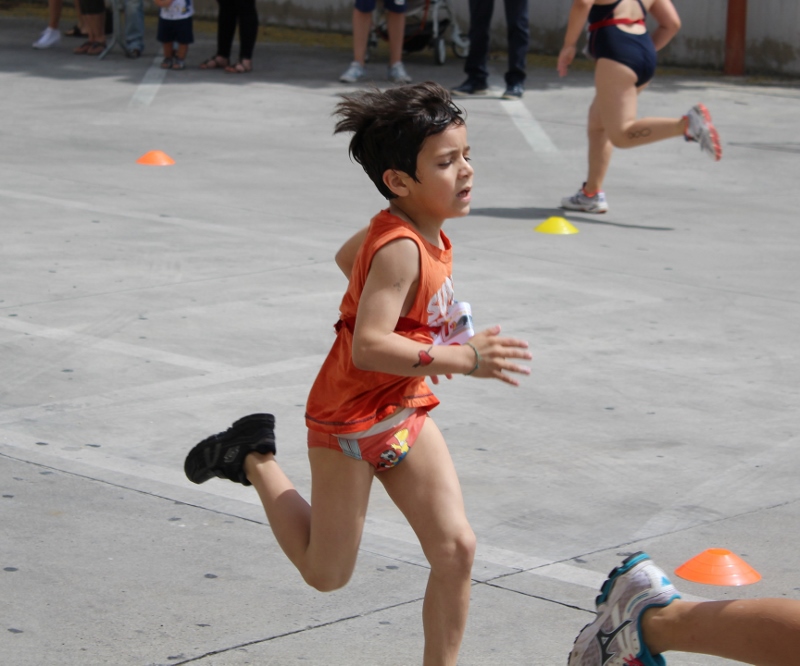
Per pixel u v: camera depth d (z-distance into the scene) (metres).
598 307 24.67
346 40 70.75
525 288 25.89
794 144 44.88
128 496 15.18
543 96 53.19
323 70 58.88
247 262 27.19
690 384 20.28
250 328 22.38
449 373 9.91
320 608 12.60
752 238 31.45
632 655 9.98
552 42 66.81
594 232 31.67
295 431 17.56
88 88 52.16
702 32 61.84
